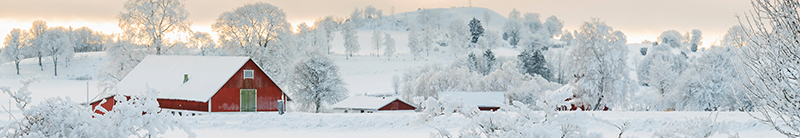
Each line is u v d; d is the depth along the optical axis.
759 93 11.45
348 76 114.50
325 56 65.06
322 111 63.91
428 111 11.74
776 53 10.98
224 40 59.38
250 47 58.72
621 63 58.12
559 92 10.98
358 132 27.28
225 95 43.34
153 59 50.19
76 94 77.31
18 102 11.78
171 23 57.09
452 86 79.00
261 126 28.72
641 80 112.38
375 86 101.50
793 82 10.90
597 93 57.53
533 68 115.31
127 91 46.09
